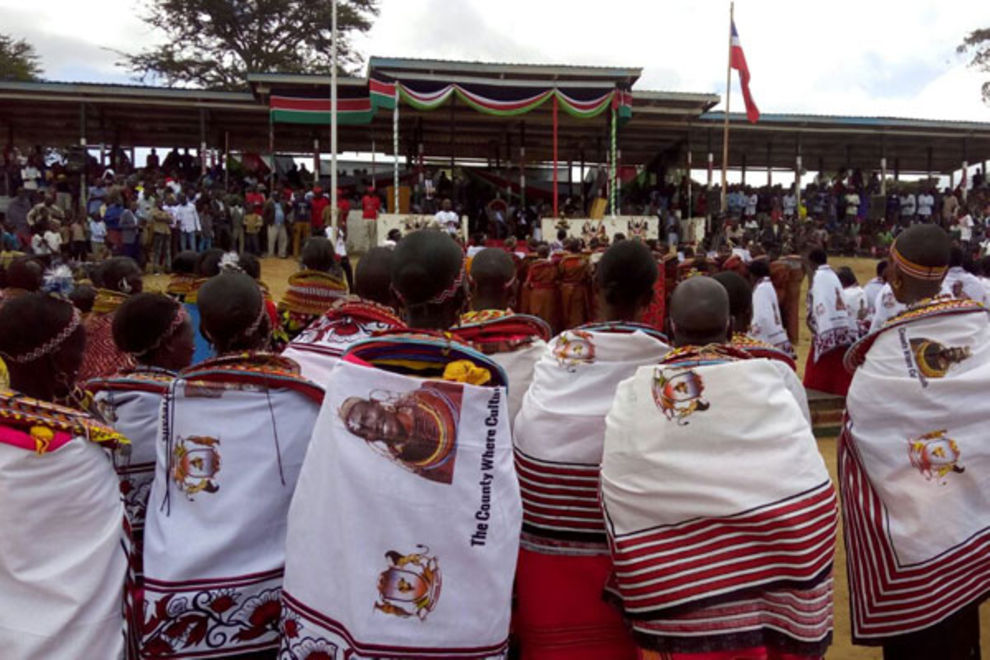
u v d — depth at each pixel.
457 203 24.84
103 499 2.29
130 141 27.97
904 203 28.53
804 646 2.28
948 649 3.01
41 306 2.39
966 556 2.87
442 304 2.51
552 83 22.34
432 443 2.20
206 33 34.00
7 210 19.89
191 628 2.36
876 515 2.98
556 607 2.74
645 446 2.36
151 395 2.75
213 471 2.43
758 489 2.29
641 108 24.88
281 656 2.31
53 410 2.24
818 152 31.34
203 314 2.68
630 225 23.03
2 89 22.05
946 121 27.41
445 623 2.19
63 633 2.17
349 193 27.28
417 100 21.59
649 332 2.75
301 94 22.67
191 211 18.69
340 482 2.18
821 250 8.32
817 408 7.65
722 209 22.58
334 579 2.21
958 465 2.86
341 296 4.82
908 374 2.91
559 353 2.74
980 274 9.36
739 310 3.51
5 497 2.11
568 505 2.69
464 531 2.20
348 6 34.38
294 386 2.51
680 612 2.32
